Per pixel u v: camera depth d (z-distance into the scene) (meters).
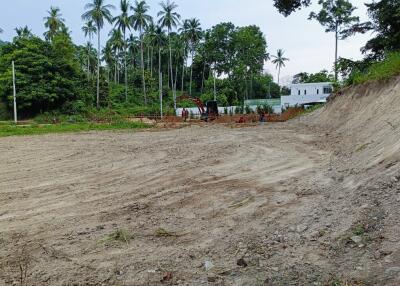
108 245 5.00
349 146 10.97
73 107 58.78
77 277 4.13
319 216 5.36
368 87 17.33
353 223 4.80
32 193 8.18
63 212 6.66
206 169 9.93
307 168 9.12
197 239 5.05
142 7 69.56
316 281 3.71
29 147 17.16
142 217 6.14
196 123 33.78
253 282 3.81
